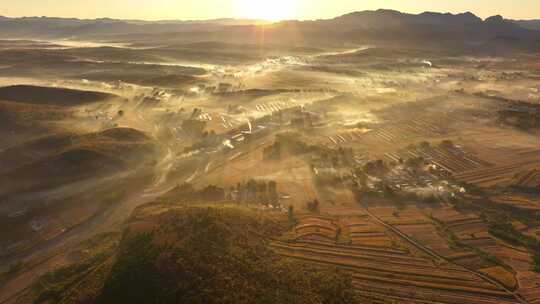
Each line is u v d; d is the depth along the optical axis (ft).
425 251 336.29
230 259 287.48
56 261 336.70
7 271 327.47
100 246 347.36
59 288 292.20
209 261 280.92
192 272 268.82
